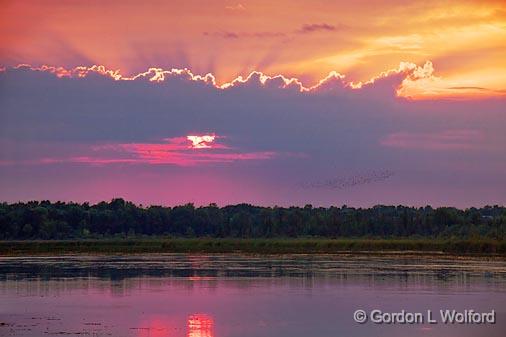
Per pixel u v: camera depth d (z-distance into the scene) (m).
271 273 145.12
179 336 77.62
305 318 87.88
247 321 86.00
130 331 80.12
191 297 107.00
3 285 123.19
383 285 121.12
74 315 90.31
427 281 127.00
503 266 164.50
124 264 176.88
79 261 191.50
